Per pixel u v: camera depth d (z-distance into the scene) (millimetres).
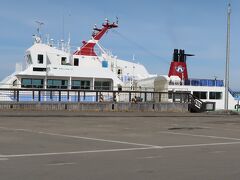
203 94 53344
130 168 9906
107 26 49625
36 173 9102
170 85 51344
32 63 43375
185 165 10445
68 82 44219
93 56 46844
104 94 44938
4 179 8430
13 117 28703
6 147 13375
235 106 53688
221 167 10203
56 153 12227
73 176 8844
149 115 35188
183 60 55000
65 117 29969
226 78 41625
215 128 23234
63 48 46844
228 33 41188
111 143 15062
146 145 14633
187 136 18281
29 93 41281
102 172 9352
